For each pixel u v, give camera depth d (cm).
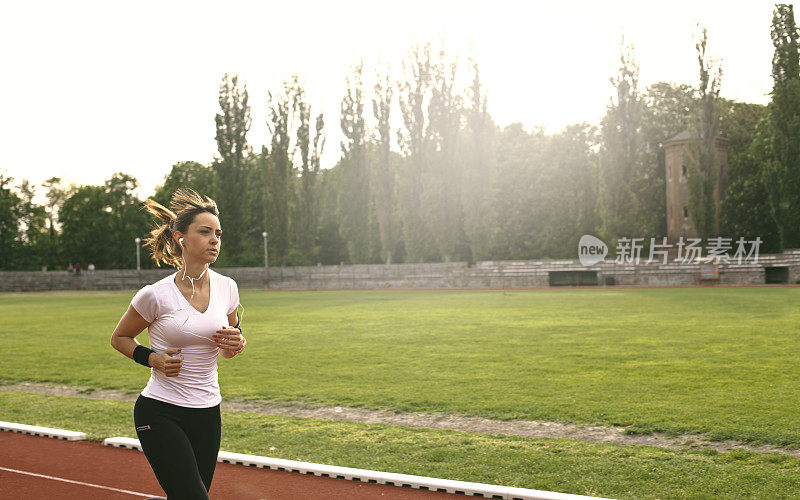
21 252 7681
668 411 802
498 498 503
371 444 688
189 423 346
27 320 2545
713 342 1413
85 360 1405
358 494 522
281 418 830
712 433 698
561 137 6172
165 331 341
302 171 6234
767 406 812
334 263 7181
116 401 964
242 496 521
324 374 1159
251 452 666
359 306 2950
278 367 1247
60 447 688
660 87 6400
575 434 722
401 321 2134
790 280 4322
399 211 6231
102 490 545
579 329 1745
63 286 6372
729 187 5491
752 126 5934
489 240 5684
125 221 7319
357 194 6116
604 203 5172
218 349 360
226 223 6191
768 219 5391
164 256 373
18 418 852
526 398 908
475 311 2473
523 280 5016
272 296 4306
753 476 551
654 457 616
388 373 1152
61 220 7562
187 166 7525
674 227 5681
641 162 6125
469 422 794
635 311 2277
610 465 592
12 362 1384
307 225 6241
